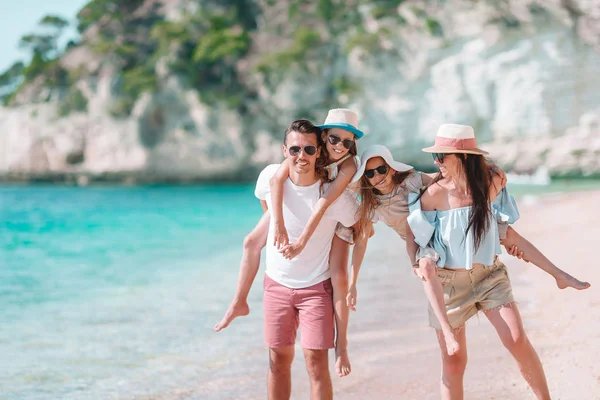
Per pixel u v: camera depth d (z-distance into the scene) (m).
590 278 7.28
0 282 10.04
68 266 11.91
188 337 6.24
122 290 9.10
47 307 7.97
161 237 16.89
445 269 3.62
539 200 22.36
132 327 6.72
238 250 13.50
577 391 3.93
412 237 3.71
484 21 56.84
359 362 5.12
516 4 55.97
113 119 64.81
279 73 62.12
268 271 3.84
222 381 4.85
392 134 58.19
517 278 8.12
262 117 62.69
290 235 3.73
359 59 60.25
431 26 58.78
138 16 77.25
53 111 68.44
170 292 8.78
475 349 5.18
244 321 6.88
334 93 61.53
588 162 52.00
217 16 69.88
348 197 3.71
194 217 24.28
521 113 54.09
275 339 3.78
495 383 4.31
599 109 53.34
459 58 56.84
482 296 3.59
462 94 56.28
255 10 74.50
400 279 8.93
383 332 6.06
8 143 68.69
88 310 7.68
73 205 36.16
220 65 66.69
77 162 66.12
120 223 22.41
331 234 3.75
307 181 3.66
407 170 3.78
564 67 53.72
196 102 63.38
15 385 4.82
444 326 3.39
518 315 3.51
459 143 3.50
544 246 10.29
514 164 53.66
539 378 3.45
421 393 4.32
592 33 53.84
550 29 54.66
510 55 54.84
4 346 6.02
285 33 68.50
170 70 65.31
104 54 70.19
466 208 3.55
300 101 61.44
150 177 63.03
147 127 63.41
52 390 4.71
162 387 4.74
